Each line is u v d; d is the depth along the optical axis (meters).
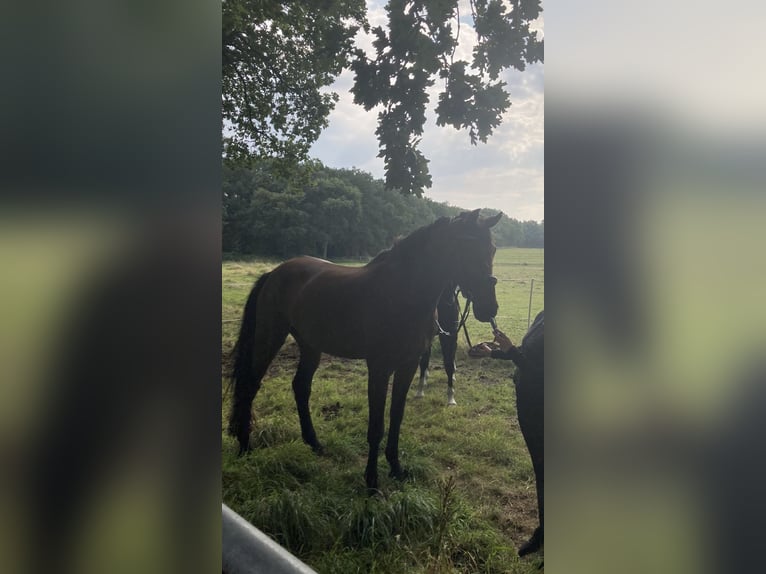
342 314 2.82
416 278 2.57
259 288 3.41
